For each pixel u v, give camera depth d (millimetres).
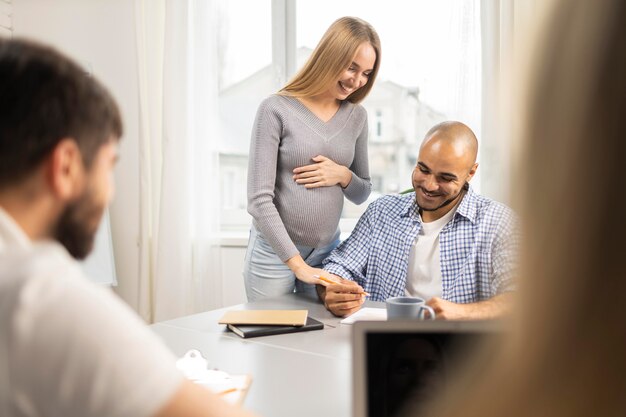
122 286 2811
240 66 2787
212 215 2625
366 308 1516
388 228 1746
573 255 214
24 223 538
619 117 208
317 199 1846
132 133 2762
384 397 484
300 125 1819
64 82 535
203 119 2586
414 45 2551
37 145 519
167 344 1218
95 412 458
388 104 2627
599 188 210
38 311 462
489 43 2229
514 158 232
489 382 244
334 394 929
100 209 594
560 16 225
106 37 2785
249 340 1253
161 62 2627
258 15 2758
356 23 1782
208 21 2576
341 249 1805
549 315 218
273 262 1872
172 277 2570
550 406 221
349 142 1927
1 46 540
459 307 1270
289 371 1044
